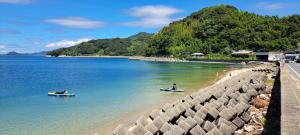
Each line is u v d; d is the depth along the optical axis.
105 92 45.12
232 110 15.65
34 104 34.91
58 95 41.97
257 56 147.00
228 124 14.52
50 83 60.19
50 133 22.25
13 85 57.19
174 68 110.19
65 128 23.61
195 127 13.21
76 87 52.47
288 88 17.17
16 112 30.12
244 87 23.86
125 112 29.48
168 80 63.62
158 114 16.94
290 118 9.20
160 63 161.50
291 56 122.69
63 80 66.69
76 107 32.59
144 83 58.06
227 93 22.03
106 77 73.94
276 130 14.17
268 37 187.62
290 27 192.25
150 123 14.16
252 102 21.20
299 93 15.66
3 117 27.75
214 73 81.88
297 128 8.09
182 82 58.88
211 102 18.78
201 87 49.88
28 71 101.56
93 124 24.75
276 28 199.00
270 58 139.88
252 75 37.47
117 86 53.22
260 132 14.43
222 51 187.75
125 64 157.12
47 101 37.06
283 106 11.30
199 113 15.99
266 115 17.27
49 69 113.56
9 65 152.25
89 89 49.22
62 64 164.38
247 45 185.75
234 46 190.25
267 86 31.03
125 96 40.62
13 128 23.75
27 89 50.44
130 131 13.16
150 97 39.53
